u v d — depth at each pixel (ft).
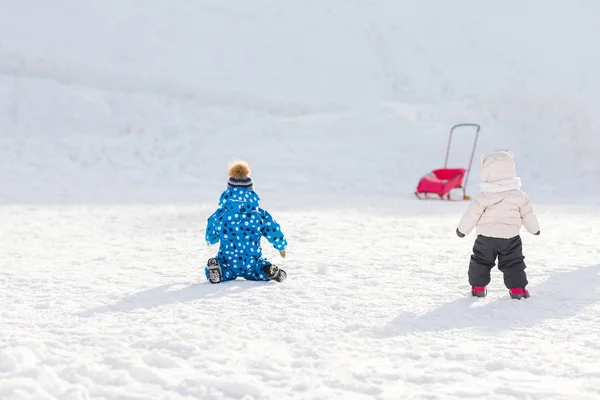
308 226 28.86
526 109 58.18
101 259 21.52
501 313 14.48
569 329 13.17
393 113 57.72
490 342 12.35
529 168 52.85
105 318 13.94
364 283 17.53
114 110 59.26
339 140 55.88
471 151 54.24
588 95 58.23
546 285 17.15
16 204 36.73
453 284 17.43
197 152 54.80
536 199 43.86
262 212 18.07
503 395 9.77
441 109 59.47
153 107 59.82
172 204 37.70
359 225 29.37
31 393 9.78
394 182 50.57
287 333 12.87
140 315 14.19
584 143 53.83
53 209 34.88
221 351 11.73
